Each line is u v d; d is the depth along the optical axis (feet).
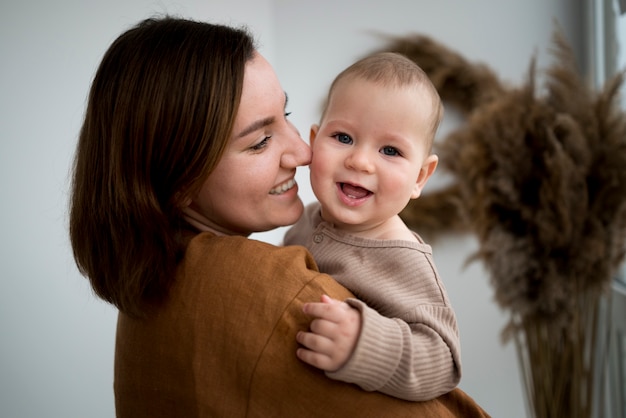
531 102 5.30
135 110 2.62
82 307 5.97
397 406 2.47
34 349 5.52
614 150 4.85
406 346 2.36
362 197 3.02
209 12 7.07
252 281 2.53
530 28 7.62
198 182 2.70
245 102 2.72
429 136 3.13
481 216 5.36
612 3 6.38
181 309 2.60
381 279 2.82
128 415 2.82
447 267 7.94
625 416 6.39
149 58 2.64
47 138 5.60
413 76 3.04
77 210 2.87
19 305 5.37
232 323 2.48
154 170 2.68
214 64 2.63
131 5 6.26
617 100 5.15
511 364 7.89
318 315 2.33
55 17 5.61
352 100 3.02
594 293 5.19
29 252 5.46
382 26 8.24
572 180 4.88
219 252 2.64
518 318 6.72
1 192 5.20
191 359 2.53
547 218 4.97
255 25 7.90
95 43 5.97
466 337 7.99
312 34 8.52
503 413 7.92
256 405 2.42
